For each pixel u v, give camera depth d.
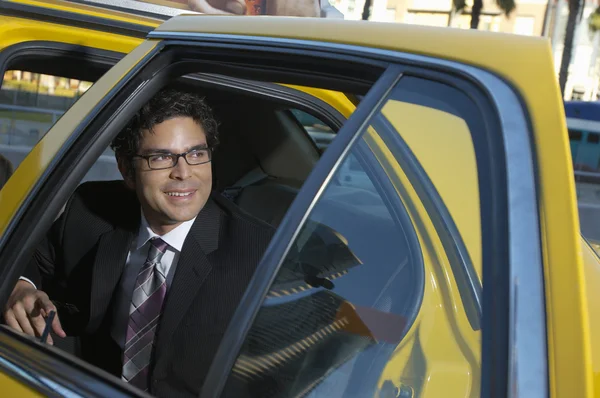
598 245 1.96
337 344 1.08
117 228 1.88
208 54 1.41
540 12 28.44
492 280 0.85
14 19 2.17
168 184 1.72
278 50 1.28
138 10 2.35
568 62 27.23
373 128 1.06
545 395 0.78
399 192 1.18
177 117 1.73
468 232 1.08
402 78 1.07
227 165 2.55
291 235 1.00
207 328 1.68
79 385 1.13
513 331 0.81
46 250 2.00
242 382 0.97
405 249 1.22
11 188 1.43
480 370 0.84
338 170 1.05
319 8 3.45
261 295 0.98
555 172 0.87
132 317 1.77
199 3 2.57
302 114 2.54
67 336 1.90
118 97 1.45
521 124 0.92
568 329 0.80
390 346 1.13
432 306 1.15
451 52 1.04
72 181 1.41
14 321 1.70
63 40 2.23
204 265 1.73
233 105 2.48
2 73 2.14
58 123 1.48
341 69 1.18
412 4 30.20
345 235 1.11
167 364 1.68
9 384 1.20
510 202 0.88
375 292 1.15
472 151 0.96
